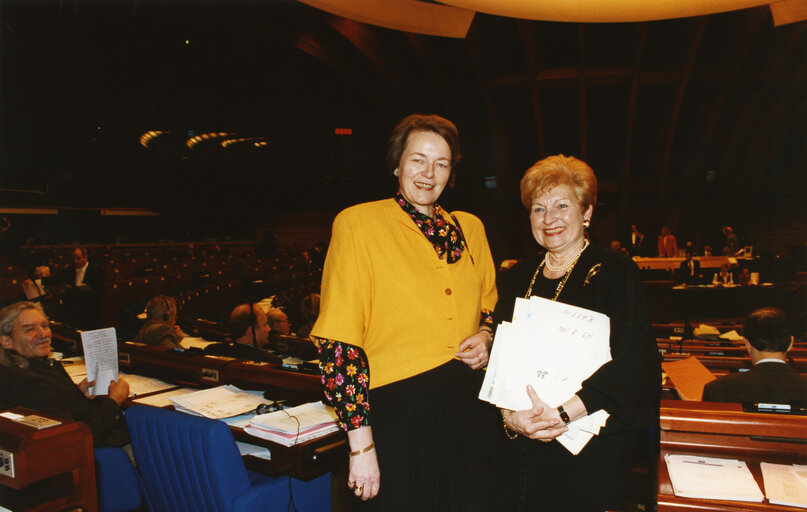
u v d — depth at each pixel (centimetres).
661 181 1950
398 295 155
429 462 152
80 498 179
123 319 507
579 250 176
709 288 1115
